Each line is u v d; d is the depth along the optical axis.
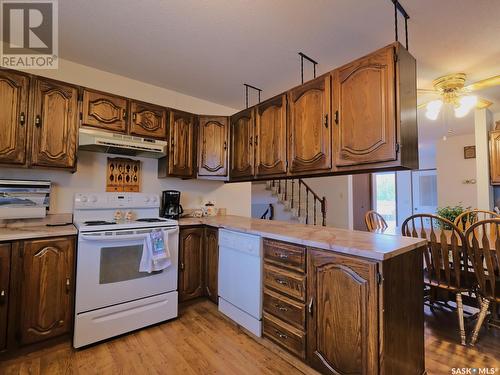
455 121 4.18
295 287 1.72
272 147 2.47
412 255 1.57
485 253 1.85
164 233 2.28
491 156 3.51
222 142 3.04
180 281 2.51
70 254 1.93
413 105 1.72
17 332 1.74
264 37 2.09
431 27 1.93
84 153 2.55
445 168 5.19
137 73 2.72
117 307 2.05
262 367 1.70
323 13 1.80
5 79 1.95
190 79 2.86
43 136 2.09
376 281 1.31
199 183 3.34
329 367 1.51
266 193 5.34
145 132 2.61
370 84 1.71
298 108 2.22
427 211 7.24
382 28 1.96
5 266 1.71
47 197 2.24
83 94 2.28
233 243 2.26
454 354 1.83
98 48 2.27
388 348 1.32
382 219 3.02
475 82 2.67
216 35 2.07
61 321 1.89
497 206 3.65
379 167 1.68
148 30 2.01
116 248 2.06
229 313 2.31
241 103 3.59
